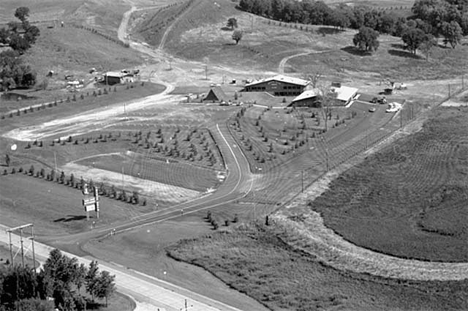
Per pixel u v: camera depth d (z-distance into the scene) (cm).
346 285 12888
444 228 15350
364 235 15125
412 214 16312
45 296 11644
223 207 16938
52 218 16288
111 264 13875
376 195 17575
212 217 16275
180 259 14050
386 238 14962
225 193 17950
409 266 13688
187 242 14812
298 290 12681
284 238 15012
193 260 14000
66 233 15462
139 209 16825
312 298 12331
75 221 16062
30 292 11669
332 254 14250
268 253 14325
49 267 11944
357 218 16150
